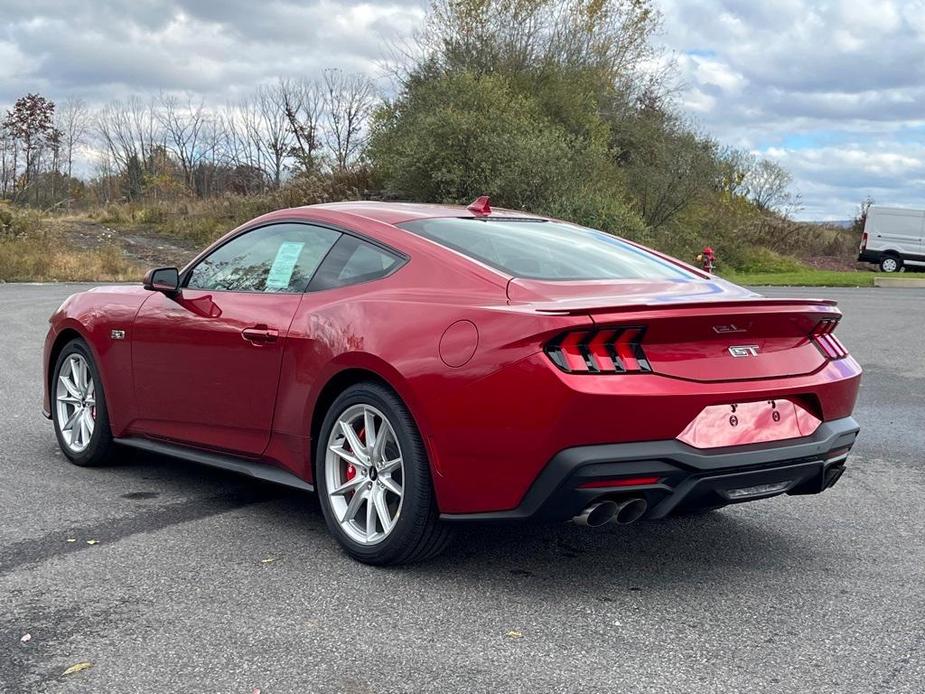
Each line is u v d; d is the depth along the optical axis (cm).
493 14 3150
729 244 3500
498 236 405
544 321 315
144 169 4588
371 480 371
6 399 725
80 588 340
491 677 270
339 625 308
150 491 481
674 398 317
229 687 262
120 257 2527
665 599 337
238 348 424
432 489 347
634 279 381
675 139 3288
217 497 471
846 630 310
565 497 316
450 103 2764
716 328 334
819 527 434
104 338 502
